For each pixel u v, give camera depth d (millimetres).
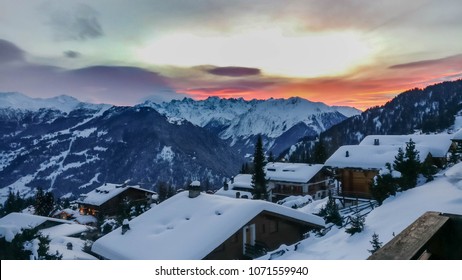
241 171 93375
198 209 21828
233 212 19578
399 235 3127
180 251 17250
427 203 18781
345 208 31516
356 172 36406
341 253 15648
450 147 41312
